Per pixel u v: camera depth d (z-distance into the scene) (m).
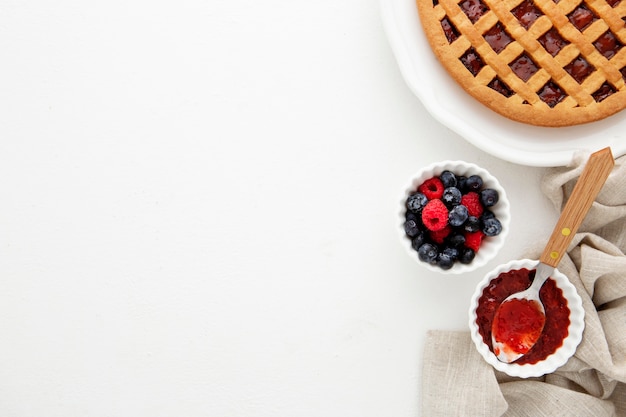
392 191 0.81
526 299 0.77
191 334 0.83
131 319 0.83
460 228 0.76
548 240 0.79
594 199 0.74
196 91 0.82
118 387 0.83
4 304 0.84
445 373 0.79
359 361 0.81
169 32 0.82
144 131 0.83
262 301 0.82
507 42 0.76
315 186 0.81
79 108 0.83
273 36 0.81
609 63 0.76
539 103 0.76
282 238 0.82
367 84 0.81
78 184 0.83
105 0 0.82
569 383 0.79
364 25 0.81
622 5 0.76
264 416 0.82
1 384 0.84
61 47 0.83
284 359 0.82
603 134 0.78
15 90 0.83
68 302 0.83
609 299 0.78
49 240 0.83
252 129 0.82
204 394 0.82
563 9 0.76
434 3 0.77
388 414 0.81
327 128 0.81
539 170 0.80
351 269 0.81
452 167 0.76
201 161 0.82
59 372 0.83
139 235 0.83
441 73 0.78
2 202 0.84
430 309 0.81
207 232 0.82
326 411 0.82
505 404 0.77
